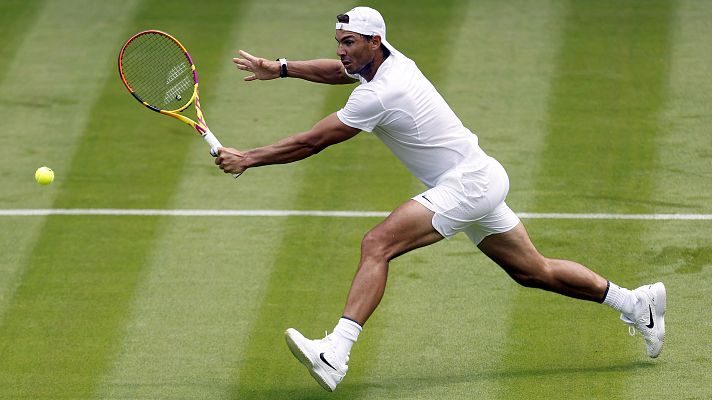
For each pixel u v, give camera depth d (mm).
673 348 22297
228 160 20531
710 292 24422
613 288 21422
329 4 39094
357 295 19953
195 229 27891
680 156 30547
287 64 22562
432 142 20469
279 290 25047
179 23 38000
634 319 21547
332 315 24000
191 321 23828
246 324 23688
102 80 35156
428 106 20344
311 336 23188
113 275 25828
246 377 21703
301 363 21953
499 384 21188
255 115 33188
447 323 23562
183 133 32562
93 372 21922
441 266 25859
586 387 20969
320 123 20281
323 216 28391
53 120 33219
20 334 23453
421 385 21266
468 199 20344
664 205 28344
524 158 30719
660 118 32406
